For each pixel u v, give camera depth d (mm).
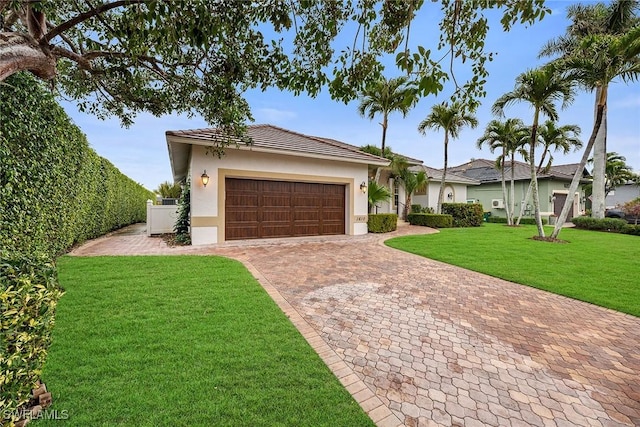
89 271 5789
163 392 2348
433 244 10578
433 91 2627
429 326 3928
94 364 2691
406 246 10070
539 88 11102
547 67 10734
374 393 2537
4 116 4262
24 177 4840
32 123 5043
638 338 3693
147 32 2939
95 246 9227
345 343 3412
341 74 3732
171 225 13086
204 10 2760
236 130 5469
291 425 2080
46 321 2104
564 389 2686
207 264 6641
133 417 2078
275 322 3760
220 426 2031
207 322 3682
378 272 6617
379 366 2961
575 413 2383
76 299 4312
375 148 17516
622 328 3969
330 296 4992
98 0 3307
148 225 12719
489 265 7355
